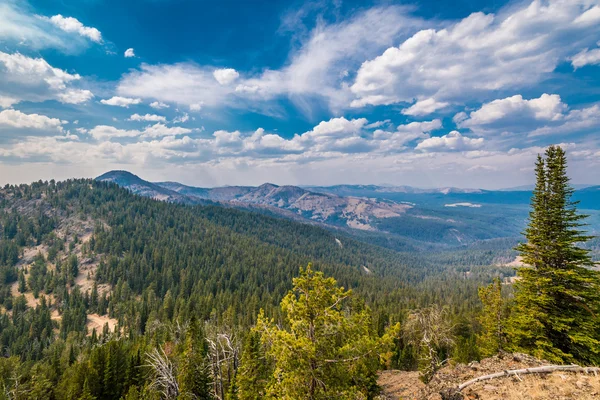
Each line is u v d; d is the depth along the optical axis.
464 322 67.12
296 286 15.38
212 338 42.06
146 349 55.00
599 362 21.28
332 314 14.86
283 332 14.40
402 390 26.42
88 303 141.25
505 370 14.88
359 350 14.78
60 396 50.84
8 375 61.03
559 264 24.42
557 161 24.44
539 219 24.89
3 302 147.38
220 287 149.25
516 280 26.17
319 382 14.13
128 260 173.25
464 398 13.64
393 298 143.75
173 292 141.25
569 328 22.28
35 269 170.62
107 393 47.25
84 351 77.94
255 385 27.98
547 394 12.49
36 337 108.06
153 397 40.03
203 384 39.62
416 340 47.44
